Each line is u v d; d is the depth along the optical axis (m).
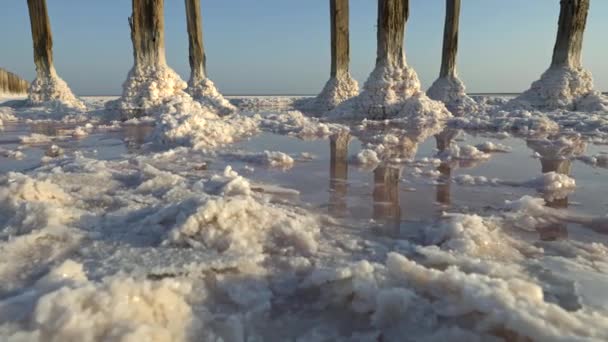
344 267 1.42
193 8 12.41
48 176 2.96
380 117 9.18
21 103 12.40
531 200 2.39
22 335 1.03
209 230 1.74
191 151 4.53
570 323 1.07
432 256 1.58
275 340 1.17
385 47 9.48
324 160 4.04
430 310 1.22
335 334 1.19
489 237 1.81
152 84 9.36
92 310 1.12
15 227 1.88
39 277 1.45
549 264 1.57
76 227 1.92
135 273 1.40
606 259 1.67
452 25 11.34
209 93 12.46
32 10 11.09
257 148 4.84
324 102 11.85
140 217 2.08
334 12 11.49
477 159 4.06
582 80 9.16
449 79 11.66
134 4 9.49
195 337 1.14
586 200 2.55
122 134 6.31
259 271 1.52
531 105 9.38
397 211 2.37
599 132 6.14
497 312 1.09
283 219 1.96
